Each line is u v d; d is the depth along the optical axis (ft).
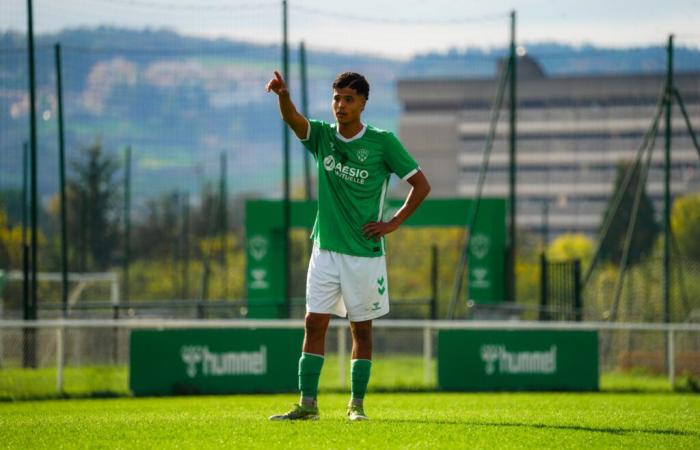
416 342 270.67
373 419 92.38
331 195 88.84
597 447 77.00
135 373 186.19
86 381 195.42
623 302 356.59
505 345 199.82
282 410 118.11
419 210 334.85
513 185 296.10
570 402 148.56
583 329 200.54
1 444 77.36
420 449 72.90
